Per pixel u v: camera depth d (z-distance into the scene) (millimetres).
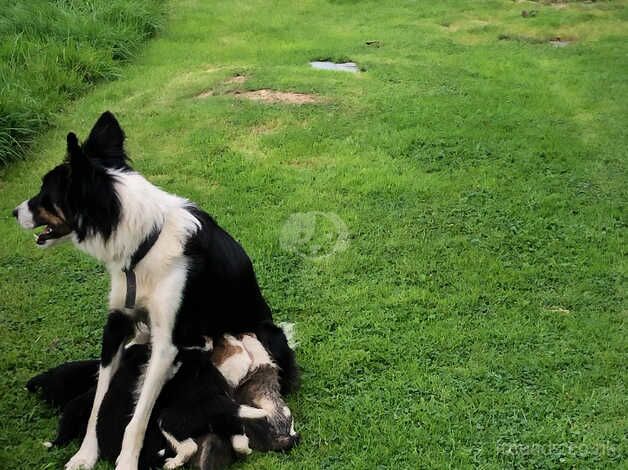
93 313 2885
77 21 5176
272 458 2350
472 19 6207
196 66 4984
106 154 2420
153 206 2373
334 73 4785
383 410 2508
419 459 2359
